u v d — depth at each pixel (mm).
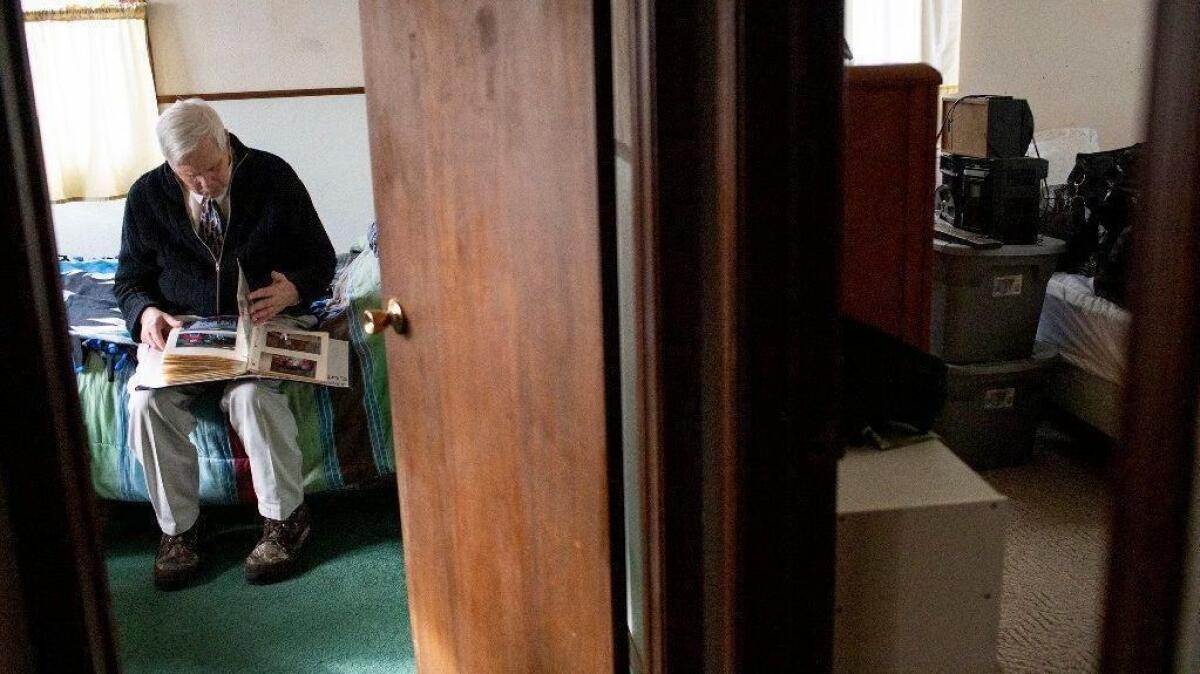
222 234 2863
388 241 1983
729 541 1298
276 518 2793
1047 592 2391
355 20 4324
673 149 1291
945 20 3867
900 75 1776
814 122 1188
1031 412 3068
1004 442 3070
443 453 1899
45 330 1167
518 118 1458
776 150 1187
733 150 1188
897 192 1831
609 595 1421
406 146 1835
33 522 1185
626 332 1802
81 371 2926
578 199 1334
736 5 1151
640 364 1400
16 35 1118
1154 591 810
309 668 2387
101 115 4270
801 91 1175
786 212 1202
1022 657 2145
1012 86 3916
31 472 1173
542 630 1646
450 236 1727
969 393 3006
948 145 3227
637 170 1341
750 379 1239
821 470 1283
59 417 1188
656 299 1335
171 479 2752
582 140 1304
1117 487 835
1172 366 783
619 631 1438
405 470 2092
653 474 1407
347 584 2762
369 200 4512
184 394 2775
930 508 1439
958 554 1461
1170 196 773
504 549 1728
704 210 1315
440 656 2088
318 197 4480
